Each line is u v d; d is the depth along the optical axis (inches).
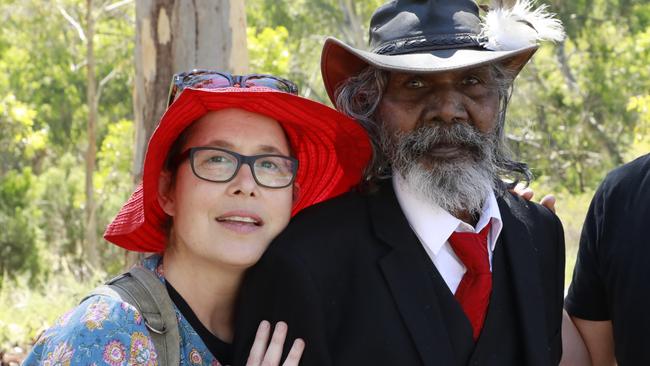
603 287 107.0
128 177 706.2
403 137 94.7
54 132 834.8
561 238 103.0
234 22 190.4
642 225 100.8
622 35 683.4
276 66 518.9
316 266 89.4
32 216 614.5
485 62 90.8
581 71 679.1
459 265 94.0
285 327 88.3
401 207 95.6
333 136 95.4
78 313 83.4
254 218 88.8
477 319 91.4
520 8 101.0
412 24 96.1
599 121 698.8
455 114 93.3
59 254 665.0
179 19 188.2
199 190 88.1
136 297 87.0
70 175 716.0
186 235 89.2
